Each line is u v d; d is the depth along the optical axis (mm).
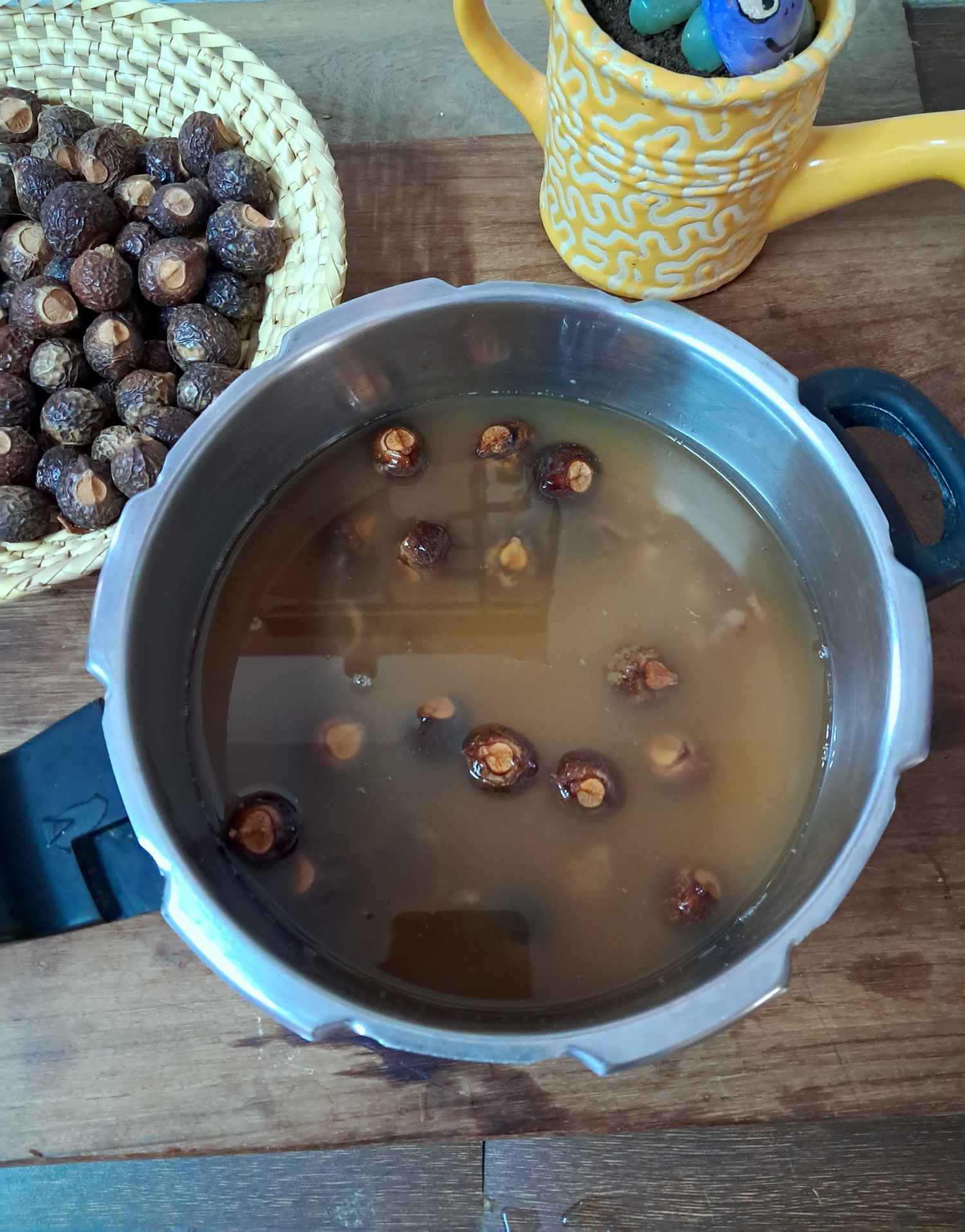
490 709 329
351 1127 314
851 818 264
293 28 490
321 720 326
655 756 322
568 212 387
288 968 240
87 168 412
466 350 335
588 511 360
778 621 340
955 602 364
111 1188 408
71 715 305
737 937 291
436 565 347
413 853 312
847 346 400
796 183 360
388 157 432
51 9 435
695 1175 364
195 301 416
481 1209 372
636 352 326
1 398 396
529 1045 231
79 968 323
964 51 504
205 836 295
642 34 339
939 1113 315
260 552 346
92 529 384
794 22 307
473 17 364
